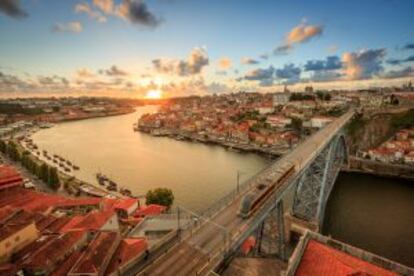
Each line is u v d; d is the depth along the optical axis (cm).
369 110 18450
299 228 6400
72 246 4291
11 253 4144
